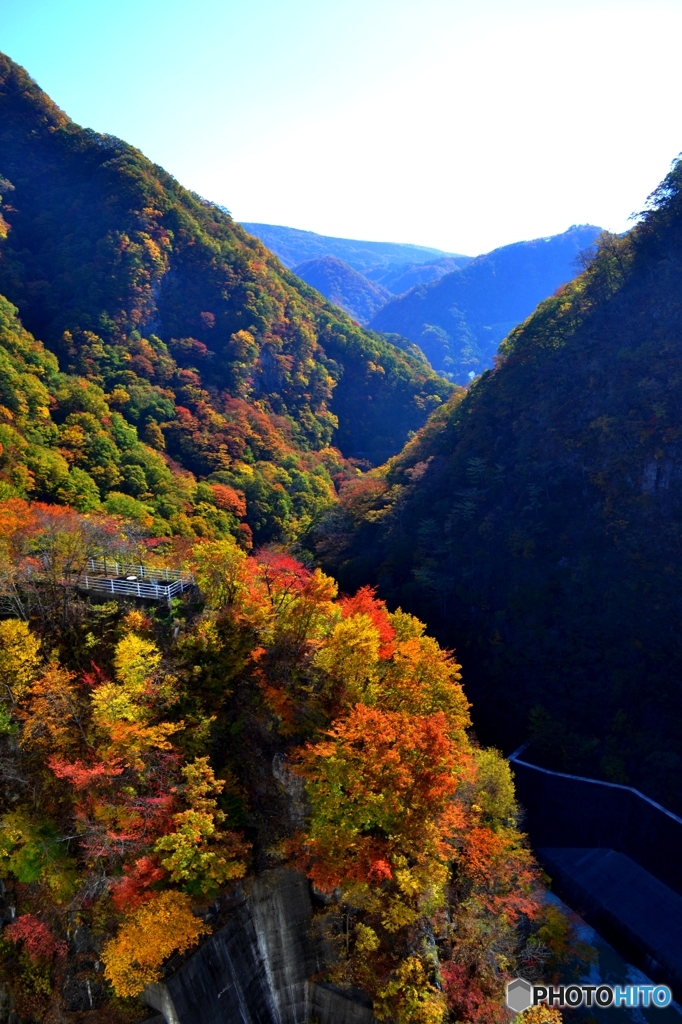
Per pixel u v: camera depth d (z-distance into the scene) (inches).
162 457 3516.2
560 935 1453.0
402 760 1117.1
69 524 1636.3
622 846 2080.5
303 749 1223.5
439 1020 1042.1
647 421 2534.5
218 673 1311.5
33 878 1077.1
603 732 2282.2
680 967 1612.9
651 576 2348.7
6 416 2773.1
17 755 1163.3
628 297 2952.8
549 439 2837.1
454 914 1250.0
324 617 1427.2
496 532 2834.6
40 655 1294.3
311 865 1154.7
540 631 2513.5
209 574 1422.2
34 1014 1060.5
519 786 2265.0
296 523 3772.1
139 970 1002.1
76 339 4013.3
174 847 1008.2
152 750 1114.7
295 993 1169.4
